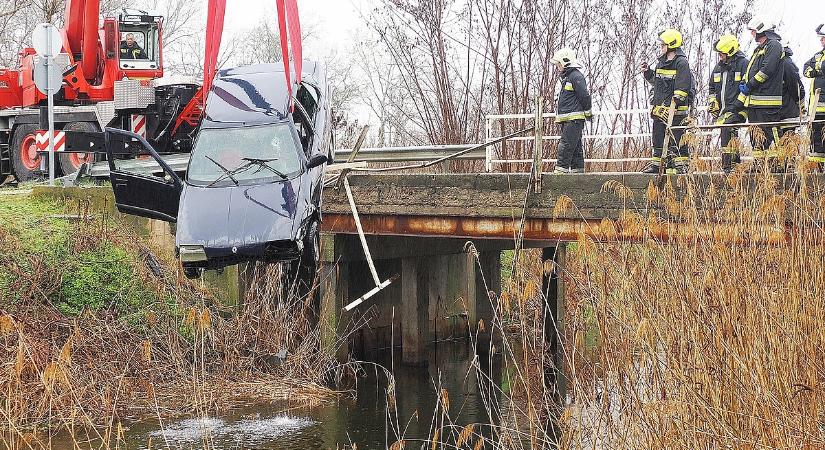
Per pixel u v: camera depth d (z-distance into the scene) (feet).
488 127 51.83
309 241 40.29
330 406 45.14
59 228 50.31
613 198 40.01
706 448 25.32
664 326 27.48
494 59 63.00
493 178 43.45
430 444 39.11
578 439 27.63
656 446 26.14
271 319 49.80
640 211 38.88
